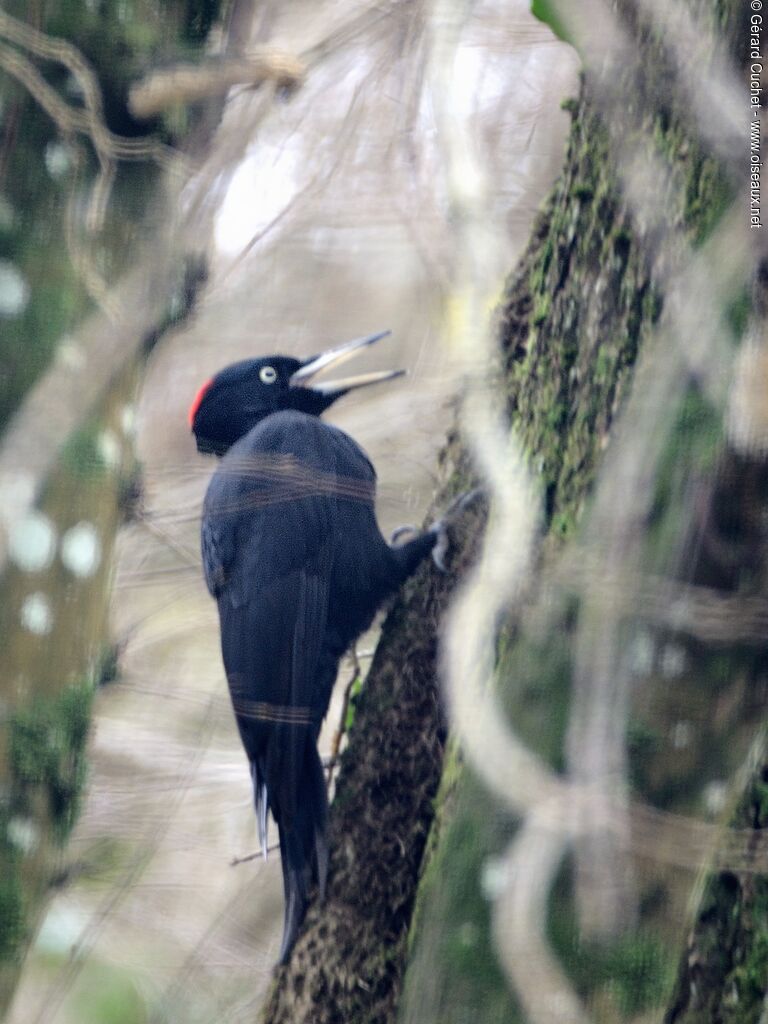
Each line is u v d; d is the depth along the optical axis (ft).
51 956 28.78
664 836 18.26
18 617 19.75
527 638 19.67
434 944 20.27
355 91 26.14
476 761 18.53
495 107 30.35
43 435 18.17
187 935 30.42
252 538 29.73
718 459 17.71
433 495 29.53
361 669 32.60
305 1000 26.04
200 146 19.99
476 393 23.68
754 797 18.69
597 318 22.91
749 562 17.99
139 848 26.37
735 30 17.95
